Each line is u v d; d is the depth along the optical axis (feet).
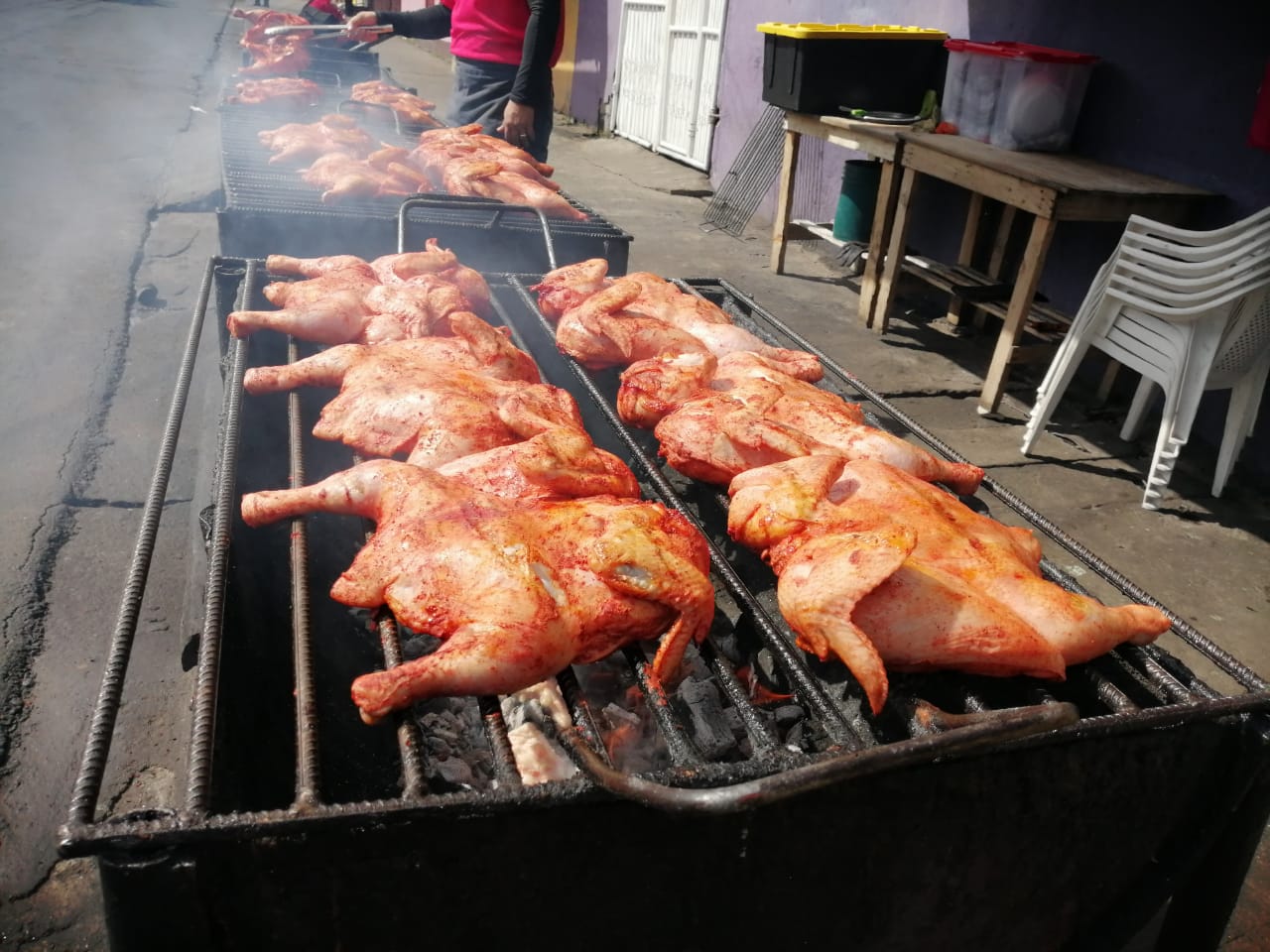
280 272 7.15
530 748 4.58
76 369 10.48
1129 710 3.59
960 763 3.33
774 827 3.19
